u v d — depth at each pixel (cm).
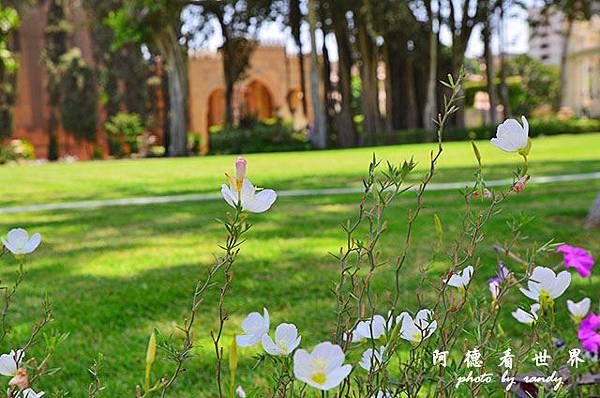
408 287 326
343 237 504
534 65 4319
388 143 2634
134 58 3081
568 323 254
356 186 951
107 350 262
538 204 645
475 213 108
